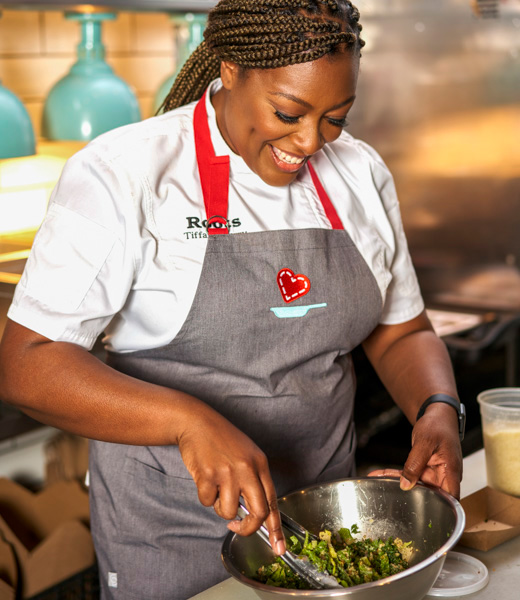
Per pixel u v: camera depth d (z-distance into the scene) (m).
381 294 1.35
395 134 3.15
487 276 3.13
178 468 1.26
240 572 0.97
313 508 1.16
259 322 1.22
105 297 1.15
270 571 1.05
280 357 1.25
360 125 3.20
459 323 2.87
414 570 0.91
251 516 0.97
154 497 1.27
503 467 1.30
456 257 3.17
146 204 1.17
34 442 2.51
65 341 1.12
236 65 1.09
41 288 1.12
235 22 1.06
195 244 1.19
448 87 3.01
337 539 1.15
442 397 1.27
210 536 1.27
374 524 1.16
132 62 2.84
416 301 1.48
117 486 1.29
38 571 1.99
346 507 1.17
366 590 0.89
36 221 2.44
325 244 1.27
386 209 1.44
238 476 0.98
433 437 1.18
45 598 1.95
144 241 1.16
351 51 1.04
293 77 1.01
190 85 1.37
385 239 1.39
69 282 1.13
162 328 1.21
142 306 1.21
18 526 2.23
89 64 2.30
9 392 1.11
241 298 1.20
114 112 2.27
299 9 1.04
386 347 1.45
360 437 2.83
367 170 1.40
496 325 2.84
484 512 1.26
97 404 1.05
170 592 1.29
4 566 1.97
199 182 1.22
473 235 3.12
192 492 1.26
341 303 1.28
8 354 1.12
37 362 1.09
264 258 1.22
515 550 1.18
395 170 3.20
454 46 2.96
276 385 1.26
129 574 1.30
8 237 2.29
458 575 1.10
